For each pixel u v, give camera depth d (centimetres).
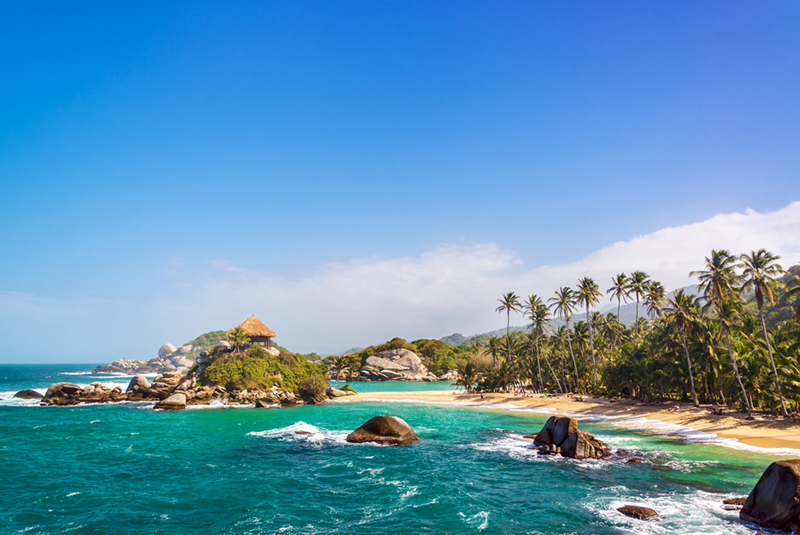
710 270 5488
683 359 6625
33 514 2483
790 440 4272
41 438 4741
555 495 2838
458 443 4619
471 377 10856
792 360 5166
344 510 2577
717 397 6525
